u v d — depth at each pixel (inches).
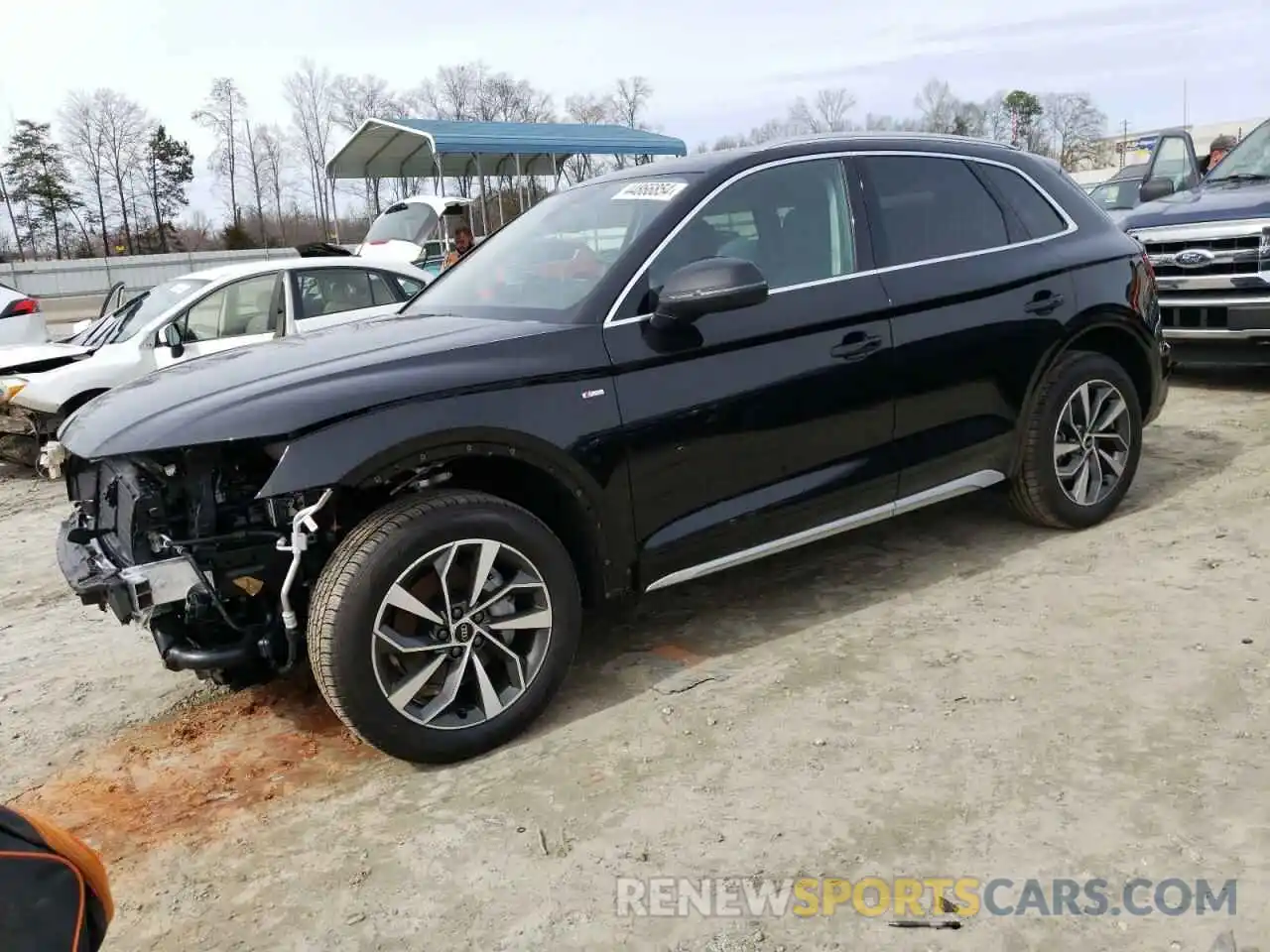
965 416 166.2
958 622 153.2
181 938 97.3
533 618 126.4
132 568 113.7
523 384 126.0
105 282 1786.4
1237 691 126.3
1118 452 189.3
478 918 96.6
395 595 115.6
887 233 160.9
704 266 129.9
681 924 93.5
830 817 107.5
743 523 144.0
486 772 121.9
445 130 652.7
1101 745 117.0
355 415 115.6
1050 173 187.2
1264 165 310.7
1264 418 262.5
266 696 147.8
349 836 111.1
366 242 665.0
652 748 124.1
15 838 54.2
